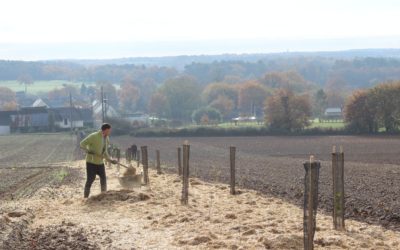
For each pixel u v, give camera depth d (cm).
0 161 5353
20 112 14625
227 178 3077
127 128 11275
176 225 1473
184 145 1831
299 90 19412
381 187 2559
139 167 3719
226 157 5669
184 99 16888
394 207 1864
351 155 5784
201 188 2333
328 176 3142
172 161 4862
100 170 2098
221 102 17212
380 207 1864
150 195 1983
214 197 2031
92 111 16312
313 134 10256
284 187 2547
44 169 4075
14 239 1339
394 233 1402
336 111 16612
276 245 1194
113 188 2339
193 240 1274
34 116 14538
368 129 10025
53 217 1695
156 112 16800
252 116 16762
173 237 1336
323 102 16475
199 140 9444
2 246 1257
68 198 2105
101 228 1484
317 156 5866
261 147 7556
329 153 6300
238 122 14662
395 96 9819
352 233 1367
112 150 4841
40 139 10194
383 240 1304
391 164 4516
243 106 17825
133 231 1428
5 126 14212
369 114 9931
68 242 1317
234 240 1259
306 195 1141
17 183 2911
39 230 1469
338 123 12194
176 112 16888
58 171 3681
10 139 10362
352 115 10031
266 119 10694
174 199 1934
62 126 14750
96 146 2084
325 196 2170
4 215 1627
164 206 1780
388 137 9062
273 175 3322
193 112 16000
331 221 1537
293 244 1196
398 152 6128
